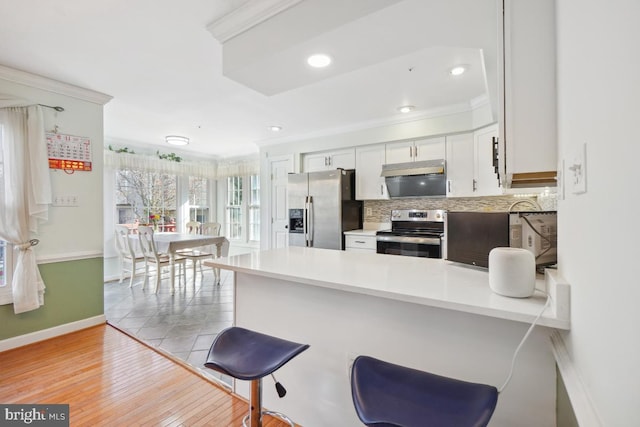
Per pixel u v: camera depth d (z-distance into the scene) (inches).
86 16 68.5
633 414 16.9
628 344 17.6
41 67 93.3
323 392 60.5
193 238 170.6
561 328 32.5
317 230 162.9
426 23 54.6
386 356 52.7
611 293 20.3
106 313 131.0
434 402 34.9
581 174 27.2
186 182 230.5
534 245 51.6
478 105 122.6
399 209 162.2
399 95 117.2
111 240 189.3
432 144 139.7
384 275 56.9
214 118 146.9
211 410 69.3
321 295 60.6
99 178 117.5
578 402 25.4
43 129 101.0
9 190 94.3
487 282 51.0
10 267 97.7
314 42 60.4
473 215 59.1
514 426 41.8
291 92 114.3
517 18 41.5
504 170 41.9
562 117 35.1
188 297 154.4
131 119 148.4
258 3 63.8
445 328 47.1
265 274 60.7
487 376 43.9
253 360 47.3
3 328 96.0
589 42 24.8
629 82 17.5
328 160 172.1
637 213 16.5
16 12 66.7
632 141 17.1
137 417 66.6
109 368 86.2
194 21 70.4
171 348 99.0
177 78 101.3
